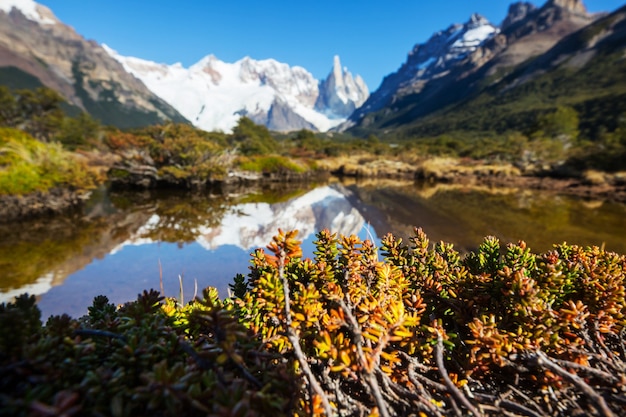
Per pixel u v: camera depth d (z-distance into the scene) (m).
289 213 13.62
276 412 0.68
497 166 39.53
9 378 0.67
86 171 14.40
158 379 0.65
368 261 1.32
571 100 128.75
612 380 0.86
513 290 1.13
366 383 0.84
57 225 10.68
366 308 1.06
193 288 5.83
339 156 58.03
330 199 18.08
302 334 1.01
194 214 13.17
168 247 8.48
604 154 31.20
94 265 7.05
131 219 11.95
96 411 0.65
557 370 0.84
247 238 9.50
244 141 55.31
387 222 11.53
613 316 1.18
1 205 10.90
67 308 5.17
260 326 1.14
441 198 18.69
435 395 0.99
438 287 1.34
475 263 1.62
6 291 5.73
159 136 23.86
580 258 1.42
